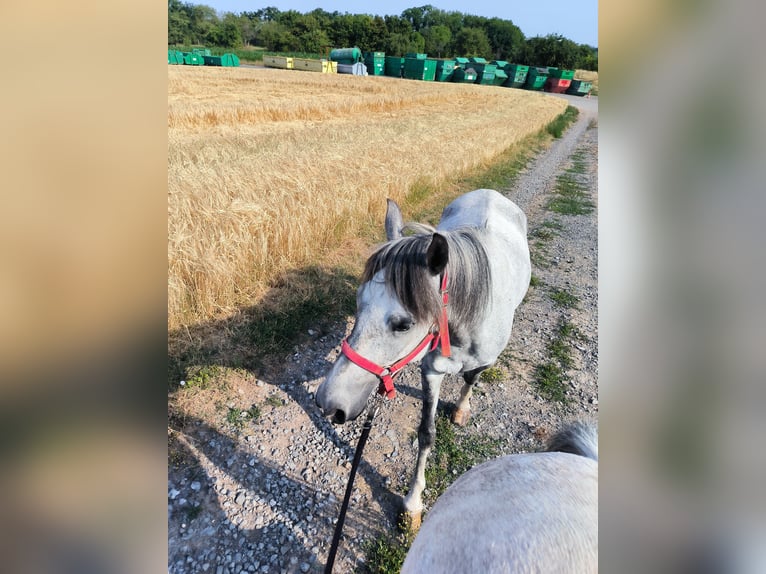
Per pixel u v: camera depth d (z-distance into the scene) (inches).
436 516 62.6
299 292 206.4
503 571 48.9
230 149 395.5
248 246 204.4
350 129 546.6
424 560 55.6
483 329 98.7
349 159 332.8
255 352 170.1
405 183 323.6
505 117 780.0
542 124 844.6
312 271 224.7
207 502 115.8
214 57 1785.2
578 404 156.2
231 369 161.2
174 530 108.4
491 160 518.6
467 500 61.3
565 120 1019.9
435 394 107.8
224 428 138.3
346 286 219.9
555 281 250.2
